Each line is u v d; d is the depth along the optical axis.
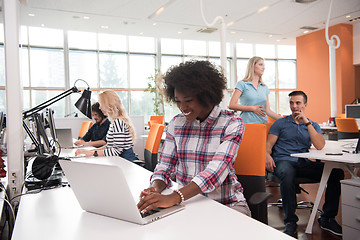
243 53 11.22
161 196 0.97
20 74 1.47
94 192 0.91
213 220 0.87
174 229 0.81
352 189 1.90
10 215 1.29
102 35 9.57
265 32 8.91
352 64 8.41
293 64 11.78
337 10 7.09
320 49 8.77
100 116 3.57
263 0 6.32
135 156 2.59
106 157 2.23
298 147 2.57
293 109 2.59
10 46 1.42
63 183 1.40
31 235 0.79
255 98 2.72
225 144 1.14
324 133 5.78
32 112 1.88
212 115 1.18
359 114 5.60
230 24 7.98
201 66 1.11
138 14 6.99
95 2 6.17
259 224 0.83
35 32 8.80
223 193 1.17
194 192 1.02
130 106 10.05
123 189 0.82
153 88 9.22
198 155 1.20
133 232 0.80
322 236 2.21
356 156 2.06
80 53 9.38
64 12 6.76
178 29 8.36
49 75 9.02
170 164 1.28
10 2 1.42
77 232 0.81
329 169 2.19
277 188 3.61
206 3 6.41
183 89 1.07
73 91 2.09
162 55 10.31
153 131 2.48
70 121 5.52
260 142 1.47
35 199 1.15
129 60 9.95
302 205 2.91
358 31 8.26
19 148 1.39
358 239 1.88
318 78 8.90
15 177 1.37
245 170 1.48
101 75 9.64
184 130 1.25
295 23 8.04
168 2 6.34
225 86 1.17
